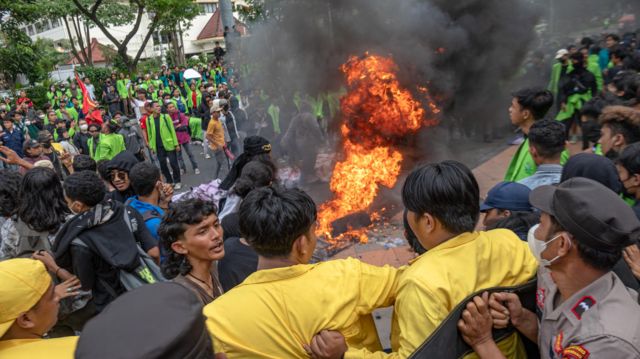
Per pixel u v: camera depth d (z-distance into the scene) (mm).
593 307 1402
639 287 1947
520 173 3869
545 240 1589
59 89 21703
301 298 1620
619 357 1289
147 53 38312
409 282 1578
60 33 38750
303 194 1812
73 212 3289
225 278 2578
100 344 899
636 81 5859
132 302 983
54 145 8555
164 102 14453
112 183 4316
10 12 21000
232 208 3848
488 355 1486
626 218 1380
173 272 2338
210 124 9227
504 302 1577
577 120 8836
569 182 1536
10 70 22891
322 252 5219
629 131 3508
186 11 26703
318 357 1568
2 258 3332
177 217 2248
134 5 27094
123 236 2918
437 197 1618
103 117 16250
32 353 1533
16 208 3189
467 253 1618
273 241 1699
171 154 9516
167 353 902
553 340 1493
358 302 1684
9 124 11062
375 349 1782
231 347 1553
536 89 3762
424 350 1433
